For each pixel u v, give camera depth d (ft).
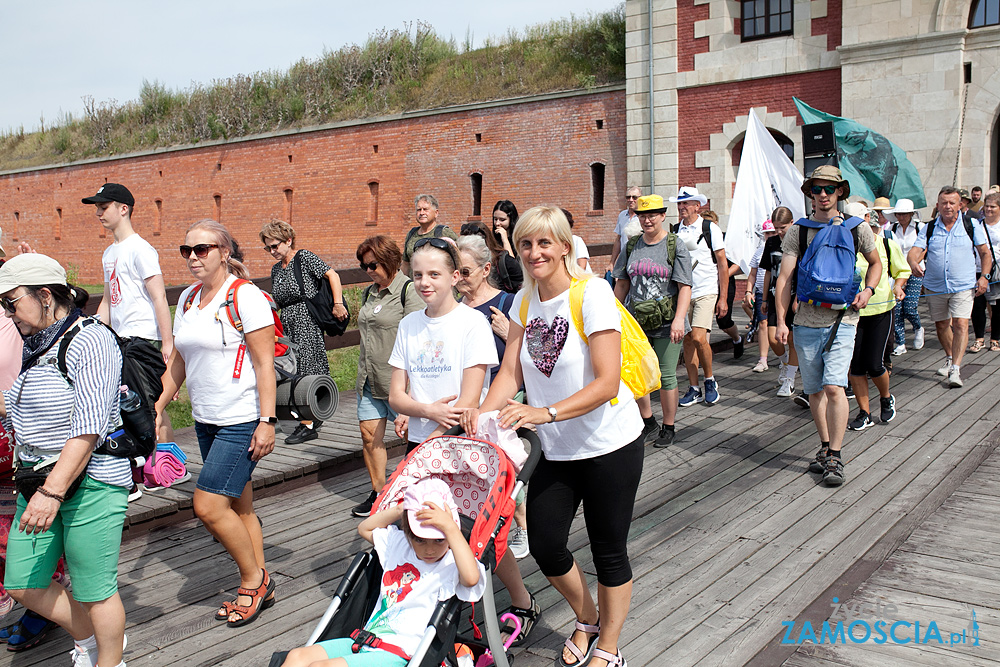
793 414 25.59
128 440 10.75
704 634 12.32
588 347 10.37
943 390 27.30
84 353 10.30
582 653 11.34
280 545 16.58
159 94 107.24
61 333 10.43
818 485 18.93
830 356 18.89
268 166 88.74
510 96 69.26
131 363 10.93
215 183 94.12
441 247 11.97
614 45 63.36
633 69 55.62
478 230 19.27
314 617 13.42
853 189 41.19
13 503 12.76
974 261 27.53
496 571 12.15
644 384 11.00
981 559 14.55
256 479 19.44
